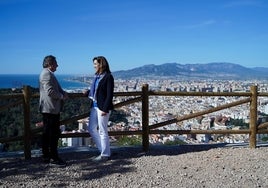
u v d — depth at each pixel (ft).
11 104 19.79
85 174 17.85
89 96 20.89
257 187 16.48
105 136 20.30
